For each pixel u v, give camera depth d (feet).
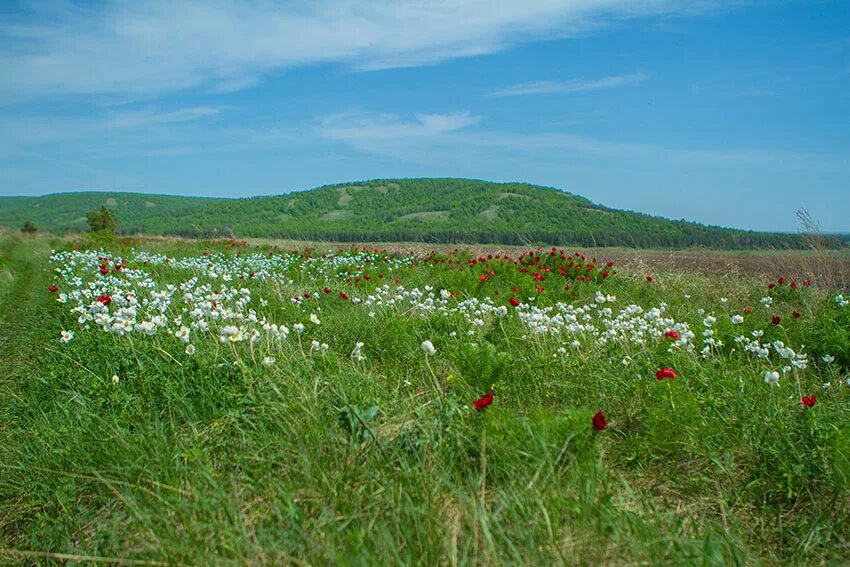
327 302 30.53
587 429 11.31
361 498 9.92
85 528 11.23
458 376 16.14
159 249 80.69
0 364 22.88
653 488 11.80
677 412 13.25
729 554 9.29
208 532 9.39
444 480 9.86
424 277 40.42
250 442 12.19
